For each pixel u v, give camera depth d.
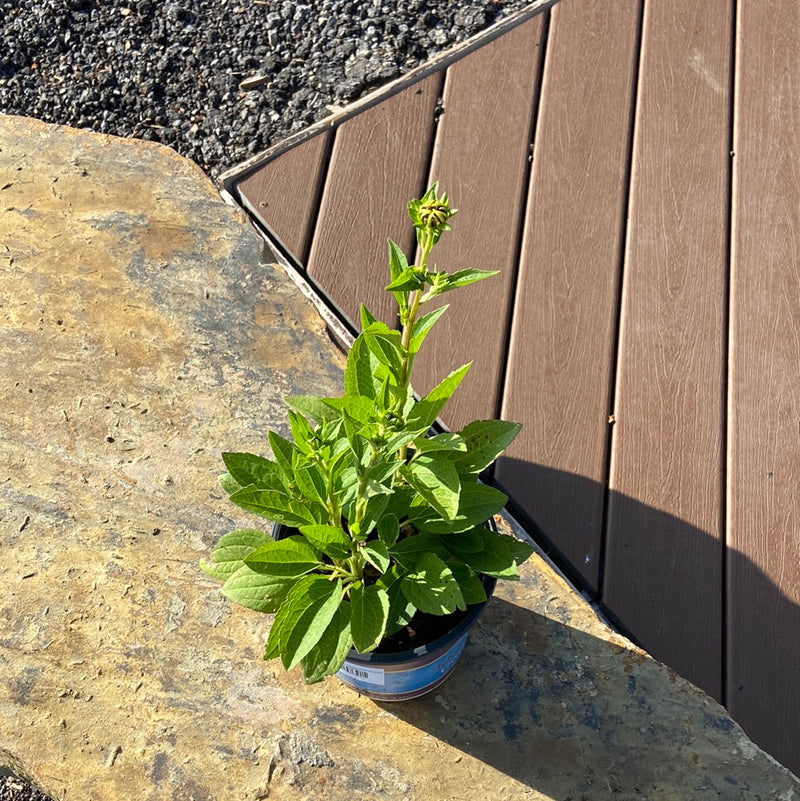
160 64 1.95
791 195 1.71
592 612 1.30
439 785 1.21
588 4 1.88
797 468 1.51
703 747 1.23
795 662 1.40
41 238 1.50
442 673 1.21
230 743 1.21
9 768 1.21
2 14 1.99
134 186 1.55
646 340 1.60
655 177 1.72
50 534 1.32
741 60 1.83
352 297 1.64
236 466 1.07
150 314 1.46
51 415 1.39
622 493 1.49
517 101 1.79
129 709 1.23
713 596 1.44
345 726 1.23
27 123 1.59
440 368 1.57
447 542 1.11
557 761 1.22
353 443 1.00
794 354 1.58
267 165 1.73
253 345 1.45
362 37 1.97
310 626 1.05
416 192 1.71
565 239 1.67
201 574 1.30
